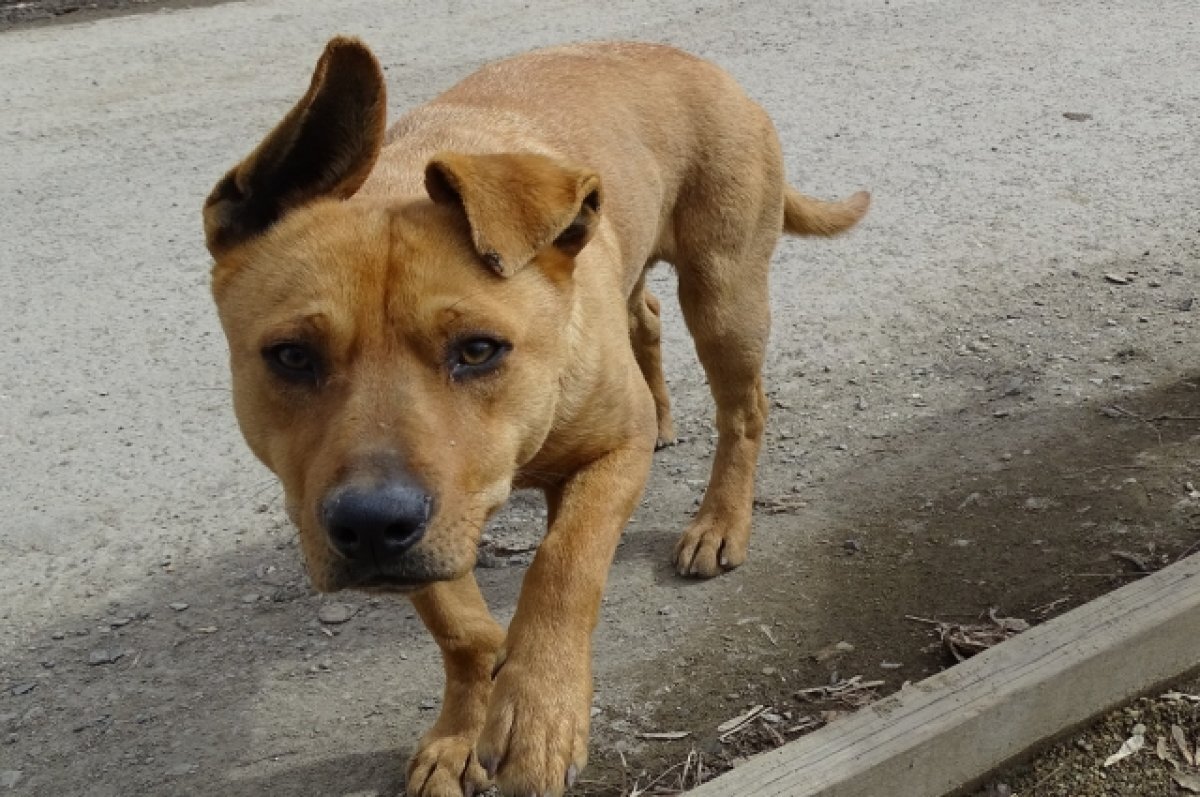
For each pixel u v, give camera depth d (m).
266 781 1.30
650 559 1.50
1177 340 1.74
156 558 1.53
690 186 1.48
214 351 1.86
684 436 1.67
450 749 1.28
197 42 3.12
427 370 1.14
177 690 1.39
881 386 1.71
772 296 1.93
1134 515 1.47
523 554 1.51
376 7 3.33
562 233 1.20
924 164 2.35
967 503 1.52
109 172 2.44
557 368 1.19
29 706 1.38
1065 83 2.72
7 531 1.57
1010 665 1.26
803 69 2.84
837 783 1.20
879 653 1.37
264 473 1.63
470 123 1.35
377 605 1.46
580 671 1.17
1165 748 1.28
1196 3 3.24
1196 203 2.16
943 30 3.07
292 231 1.18
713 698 1.34
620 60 1.48
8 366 1.84
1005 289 1.90
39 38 3.20
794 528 1.51
